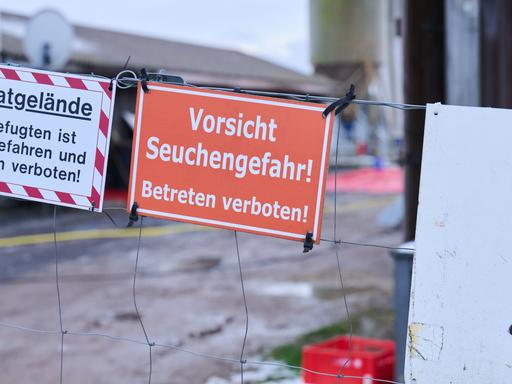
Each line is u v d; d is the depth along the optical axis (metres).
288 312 9.45
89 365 7.29
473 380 2.72
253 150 2.85
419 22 8.27
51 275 11.44
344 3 30.75
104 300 9.96
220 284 11.10
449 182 2.70
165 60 23.09
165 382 6.80
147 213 2.94
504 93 8.59
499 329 2.69
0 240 14.17
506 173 2.66
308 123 2.80
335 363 5.29
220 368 7.19
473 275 2.70
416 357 2.76
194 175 2.90
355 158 29.77
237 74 25.77
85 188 3.03
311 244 2.81
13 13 20.20
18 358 7.50
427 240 2.73
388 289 10.74
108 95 2.98
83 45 20.66
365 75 31.00
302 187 2.82
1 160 3.09
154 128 2.92
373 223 16.91
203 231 15.76
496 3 8.47
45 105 3.04
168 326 8.75
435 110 2.70
